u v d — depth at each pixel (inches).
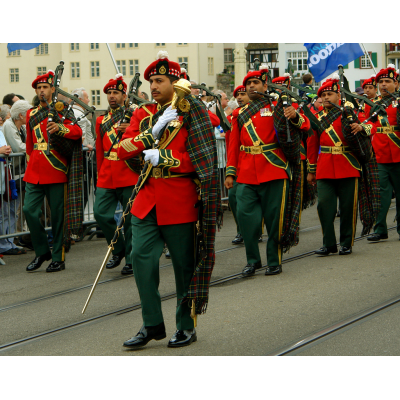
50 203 345.4
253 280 301.3
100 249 415.2
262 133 308.7
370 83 435.8
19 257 396.2
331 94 354.0
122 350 206.4
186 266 205.0
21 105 402.9
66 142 339.9
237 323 230.4
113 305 267.1
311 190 369.7
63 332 230.8
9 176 389.1
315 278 297.3
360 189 354.6
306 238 415.2
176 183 201.0
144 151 196.7
